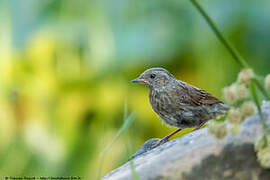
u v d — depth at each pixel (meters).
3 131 11.54
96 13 11.29
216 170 4.98
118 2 11.21
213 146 5.16
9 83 11.73
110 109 11.62
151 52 11.05
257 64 10.79
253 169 4.85
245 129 5.16
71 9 11.41
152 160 5.59
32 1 11.50
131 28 11.21
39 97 11.77
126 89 11.50
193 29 11.04
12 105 11.77
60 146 11.50
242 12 10.80
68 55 11.52
